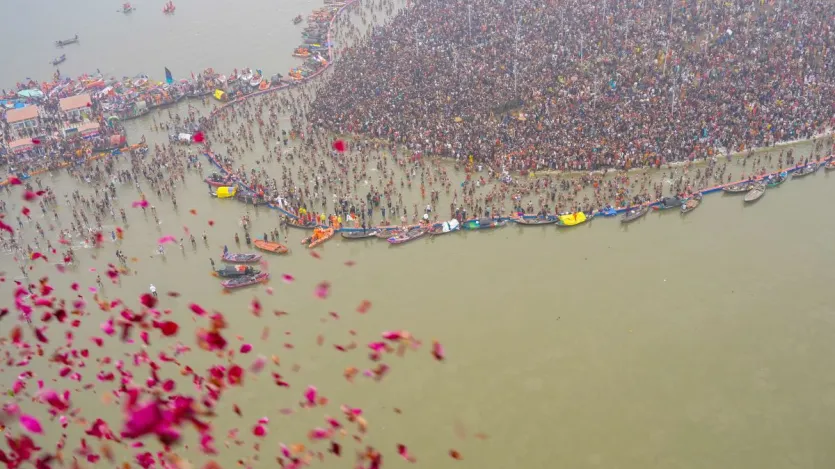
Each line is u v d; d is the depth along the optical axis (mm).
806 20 124625
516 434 55844
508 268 76250
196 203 92812
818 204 85000
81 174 101250
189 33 168125
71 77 145000
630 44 123812
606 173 92250
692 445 54500
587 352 63906
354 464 53219
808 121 98812
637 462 53094
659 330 66188
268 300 72750
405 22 146375
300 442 55219
